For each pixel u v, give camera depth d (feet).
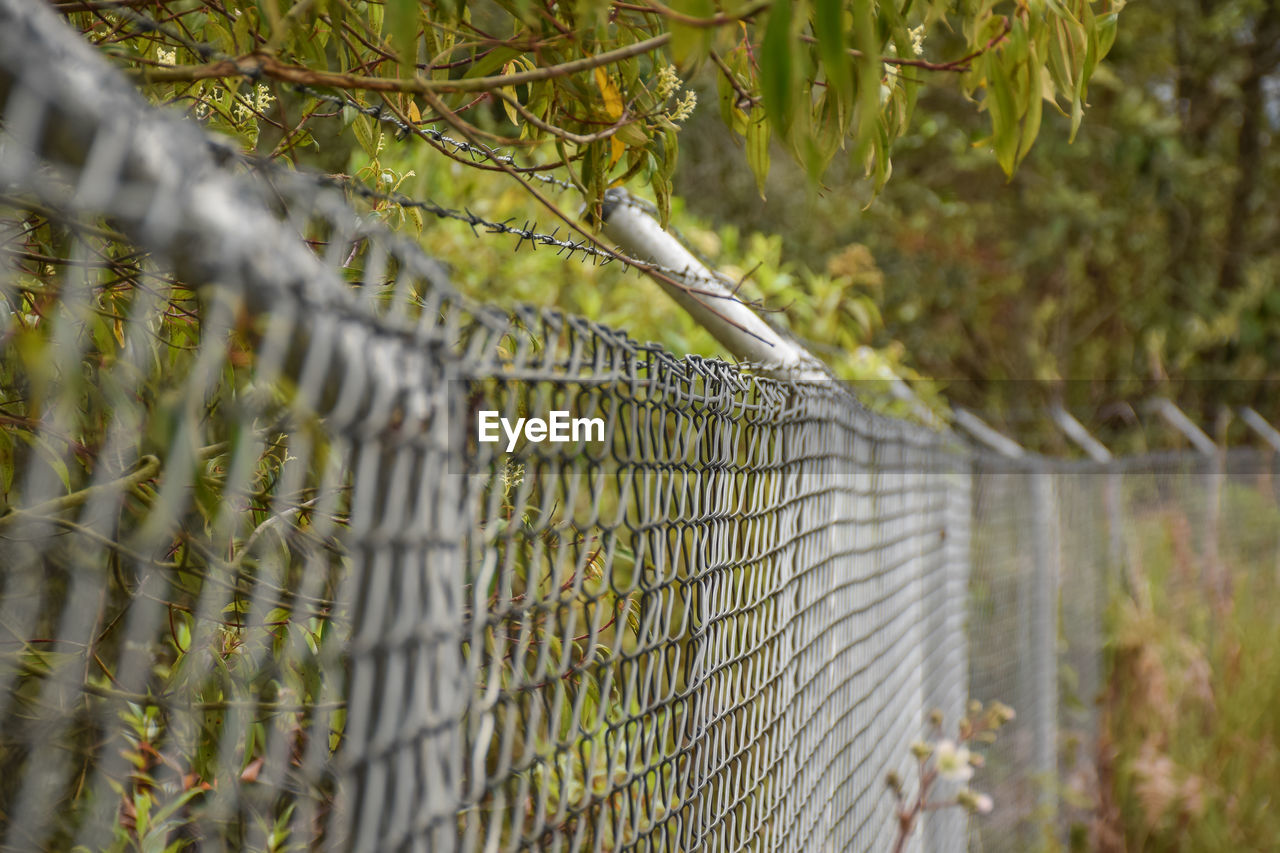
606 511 14.75
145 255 11.63
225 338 11.77
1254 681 26.23
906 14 13.05
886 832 15.78
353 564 7.21
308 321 6.41
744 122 13.57
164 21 12.85
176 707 11.84
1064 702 25.25
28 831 10.43
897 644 16.19
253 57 12.03
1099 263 66.08
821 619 14.08
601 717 11.73
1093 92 62.34
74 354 11.43
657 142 13.44
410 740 7.62
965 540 19.92
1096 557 29.19
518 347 9.34
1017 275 63.62
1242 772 24.20
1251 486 37.63
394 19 11.65
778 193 48.06
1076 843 24.11
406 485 7.54
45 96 5.12
